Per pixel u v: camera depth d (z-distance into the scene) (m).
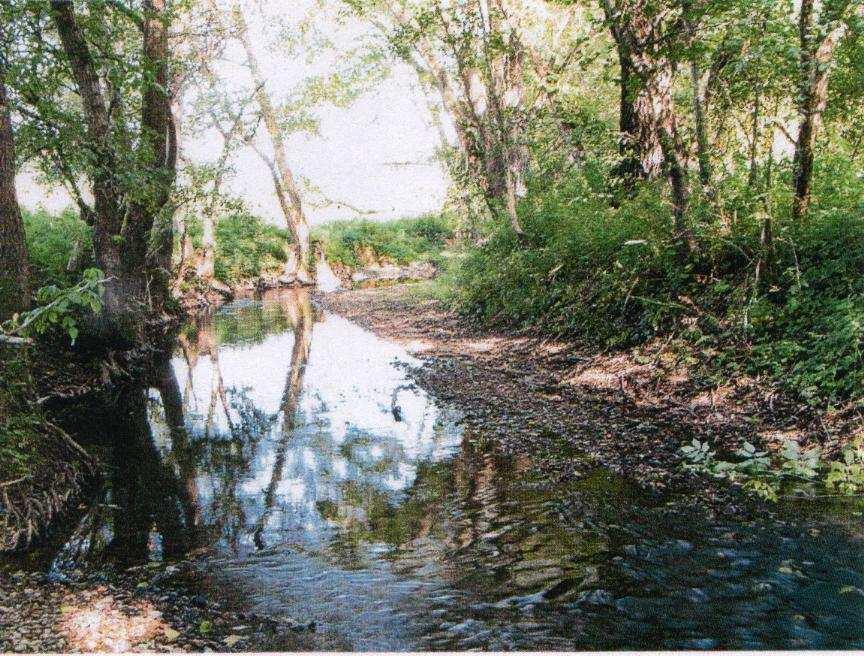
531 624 3.27
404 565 4.02
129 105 11.24
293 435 7.19
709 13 6.73
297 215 30.50
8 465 5.04
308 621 3.44
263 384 10.02
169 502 5.41
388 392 8.84
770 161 6.97
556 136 14.15
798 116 6.67
